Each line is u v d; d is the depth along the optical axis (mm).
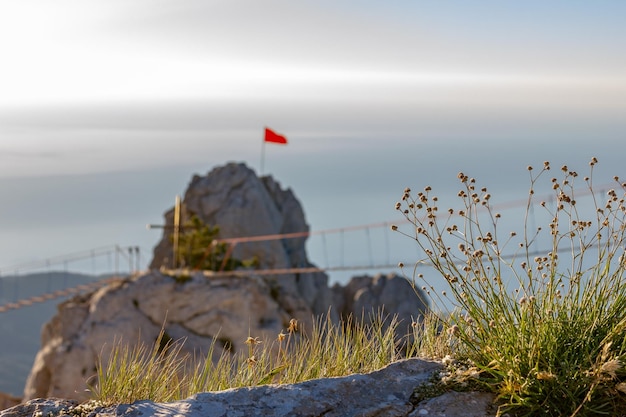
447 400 4527
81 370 47000
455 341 5105
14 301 48844
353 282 88062
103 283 51688
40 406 4723
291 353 5500
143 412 4535
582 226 4598
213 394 4672
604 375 4367
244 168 89812
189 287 49281
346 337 5562
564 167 4559
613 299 4719
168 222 86875
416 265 4758
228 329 47844
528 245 4613
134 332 47562
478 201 4637
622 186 4539
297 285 87188
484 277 4719
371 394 4684
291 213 93688
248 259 84625
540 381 4453
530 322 4652
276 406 4559
